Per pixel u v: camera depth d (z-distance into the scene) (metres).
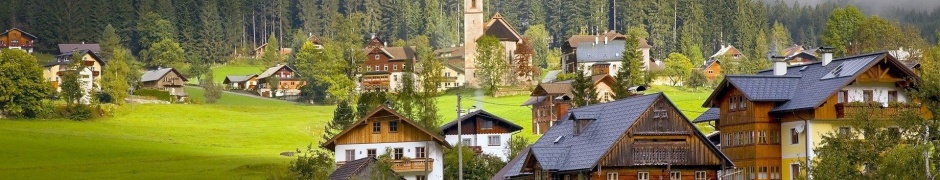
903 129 67.62
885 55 89.81
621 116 89.06
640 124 86.62
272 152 176.25
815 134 89.50
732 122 97.19
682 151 86.88
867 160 67.00
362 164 98.75
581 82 154.38
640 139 86.62
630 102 90.25
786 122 92.88
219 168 148.00
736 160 96.12
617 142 85.81
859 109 72.62
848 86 90.31
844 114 88.31
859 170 67.94
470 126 135.00
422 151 115.94
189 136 198.00
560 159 89.50
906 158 63.66
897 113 78.75
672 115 87.31
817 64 96.81
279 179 98.56
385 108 116.62
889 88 90.88
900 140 67.62
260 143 191.50
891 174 64.25
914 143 66.25
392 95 159.50
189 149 178.75
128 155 167.75
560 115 169.25
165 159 161.38
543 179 90.06
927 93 67.62
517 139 135.75
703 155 87.19
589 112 93.19
